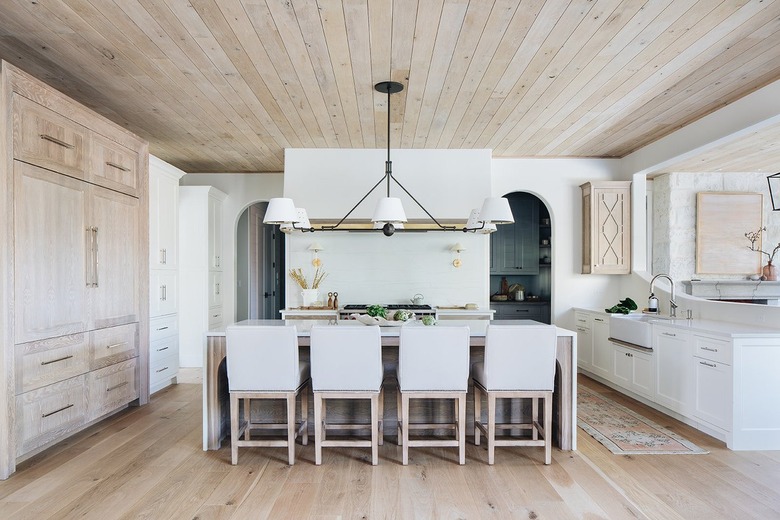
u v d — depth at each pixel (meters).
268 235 9.34
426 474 3.06
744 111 4.07
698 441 3.64
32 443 3.13
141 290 4.54
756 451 3.43
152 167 5.04
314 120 4.73
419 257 6.55
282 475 3.05
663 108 4.39
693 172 6.25
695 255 6.25
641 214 6.05
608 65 3.47
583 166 6.39
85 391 3.66
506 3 2.66
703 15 2.78
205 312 6.50
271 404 3.79
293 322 4.02
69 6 2.69
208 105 4.30
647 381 4.54
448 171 5.62
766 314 3.88
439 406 3.76
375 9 2.72
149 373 4.82
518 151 6.02
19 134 2.99
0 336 2.88
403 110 4.45
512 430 3.76
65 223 3.43
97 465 3.19
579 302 6.38
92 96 4.08
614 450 3.46
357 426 3.33
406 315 4.04
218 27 2.93
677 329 4.07
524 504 2.65
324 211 5.58
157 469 3.13
